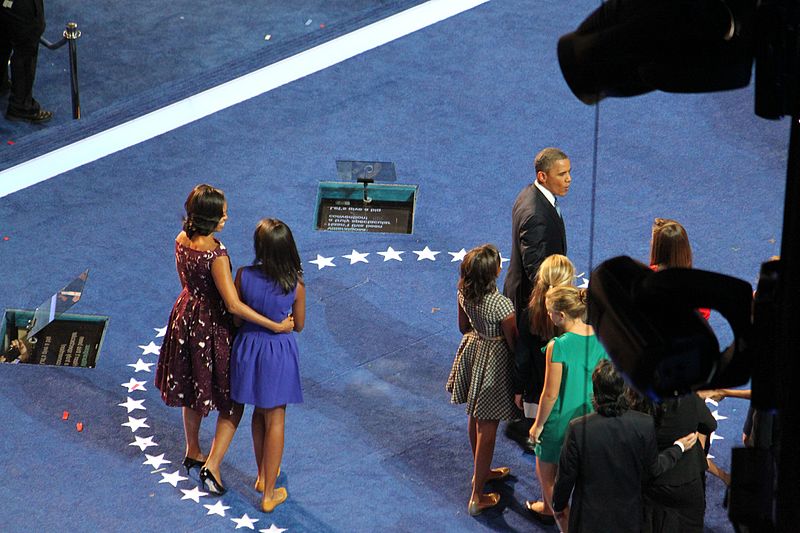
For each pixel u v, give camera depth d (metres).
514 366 18.16
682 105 29.31
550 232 19.50
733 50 6.01
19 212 26.19
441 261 24.53
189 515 18.70
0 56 29.44
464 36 32.56
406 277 24.11
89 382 21.66
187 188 26.97
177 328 18.55
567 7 33.78
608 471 15.55
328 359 22.11
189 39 32.97
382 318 23.08
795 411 5.56
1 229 25.59
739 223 25.33
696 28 5.89
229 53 32.31
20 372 21.86
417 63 31.47
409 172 27.22
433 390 21.41
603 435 15.48
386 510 18.83
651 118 28.89
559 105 29.59
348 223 24.53
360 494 19.16
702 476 16.66
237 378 18.25
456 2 34.09
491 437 18.33
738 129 28.36
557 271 17.53
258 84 30.77
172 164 27.77
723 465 19.61
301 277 18.08
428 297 23.59
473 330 18.62
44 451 19.97
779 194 26.20
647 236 24.97
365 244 25.00
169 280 24.20
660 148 27.80
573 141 28.19
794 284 5.55
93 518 18.61
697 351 5.80
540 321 17.52
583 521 15.79
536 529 18.45
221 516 18.69
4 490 19.14
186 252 18.11
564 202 25.97
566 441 15.71
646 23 5.97
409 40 32.47
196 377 18.56
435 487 19.30
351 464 19.75
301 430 20.45
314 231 25.45
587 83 6.33
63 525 18.47
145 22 33.78
